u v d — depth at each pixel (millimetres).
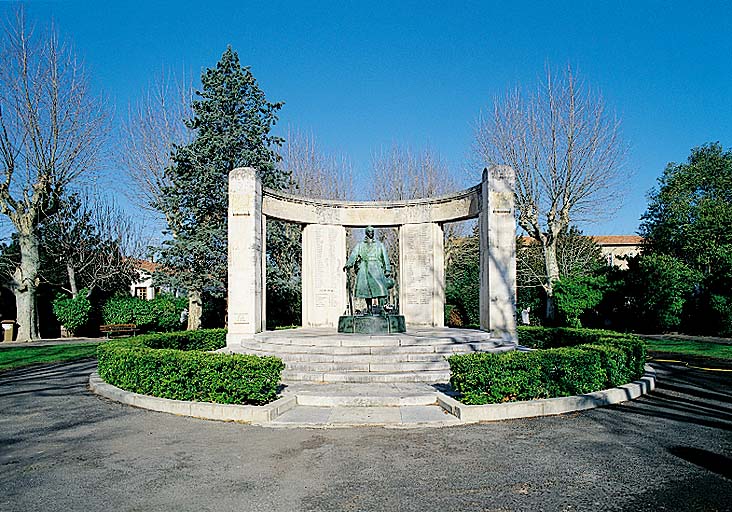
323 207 19953
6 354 21031
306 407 9812
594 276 30609
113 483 6000
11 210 28984
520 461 6637
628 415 9000
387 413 9242
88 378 14070
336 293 19969
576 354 9891
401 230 20219
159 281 26375
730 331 25984
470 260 37969
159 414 9414
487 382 9148
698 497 5449
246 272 16203
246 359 9703
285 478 6117
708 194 44938
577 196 28500
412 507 5277
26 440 7824
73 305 31609
